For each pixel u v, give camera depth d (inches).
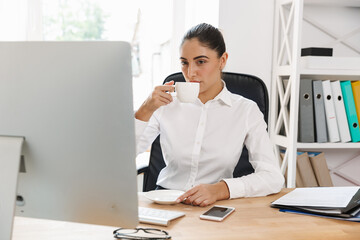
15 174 28.0
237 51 88.0
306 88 80.7
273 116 88.8
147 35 102.0
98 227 35.9
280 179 50.4
